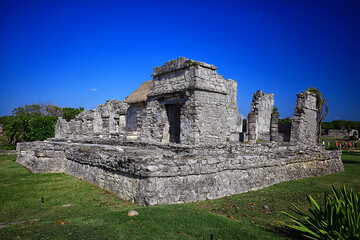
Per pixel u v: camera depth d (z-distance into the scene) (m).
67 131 24.17
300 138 18.73
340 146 24.70
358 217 3.82
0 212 6.29
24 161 14.24
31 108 44.62
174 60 12.53
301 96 19.38
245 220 5.62
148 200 6.15
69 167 11.33
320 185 9.24
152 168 6.25
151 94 13.96
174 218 5.20
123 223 4.95
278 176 9.46
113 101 25.31
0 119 59.16
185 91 11.76
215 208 6.30
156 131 13.60
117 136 19.45
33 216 6.00
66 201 7.13
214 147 9.84
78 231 4.62
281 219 5.81
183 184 6.62
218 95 12.35
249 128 15.66
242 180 8.05
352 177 10.84
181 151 9.34
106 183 8.25
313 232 4.10
